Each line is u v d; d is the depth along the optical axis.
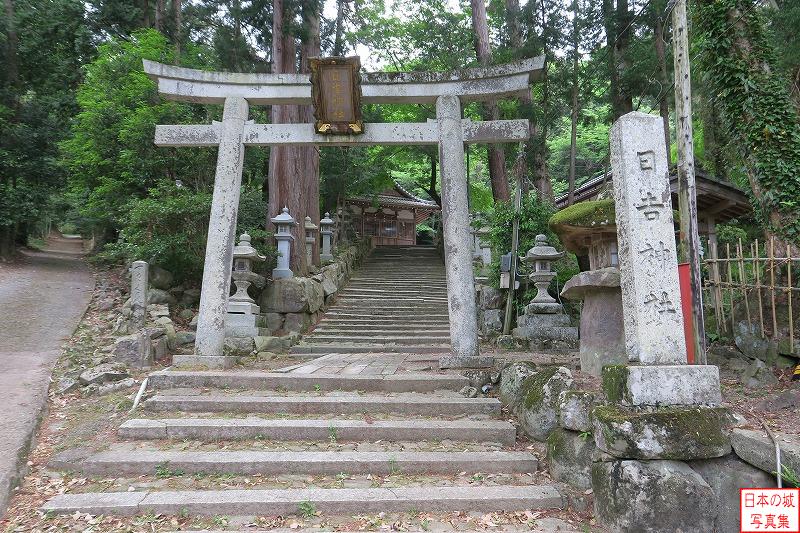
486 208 22.53
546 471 4.05
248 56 12.93
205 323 6.70
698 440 3.18
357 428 4.51
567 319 8.62
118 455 4.10
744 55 5.65
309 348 9.02
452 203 6.87
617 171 3.78
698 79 8.23
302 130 7.22
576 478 3.73
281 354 8.35
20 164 15.40
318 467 3.98
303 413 4.97
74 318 8.61
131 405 5.17
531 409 4.51
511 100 14.46
